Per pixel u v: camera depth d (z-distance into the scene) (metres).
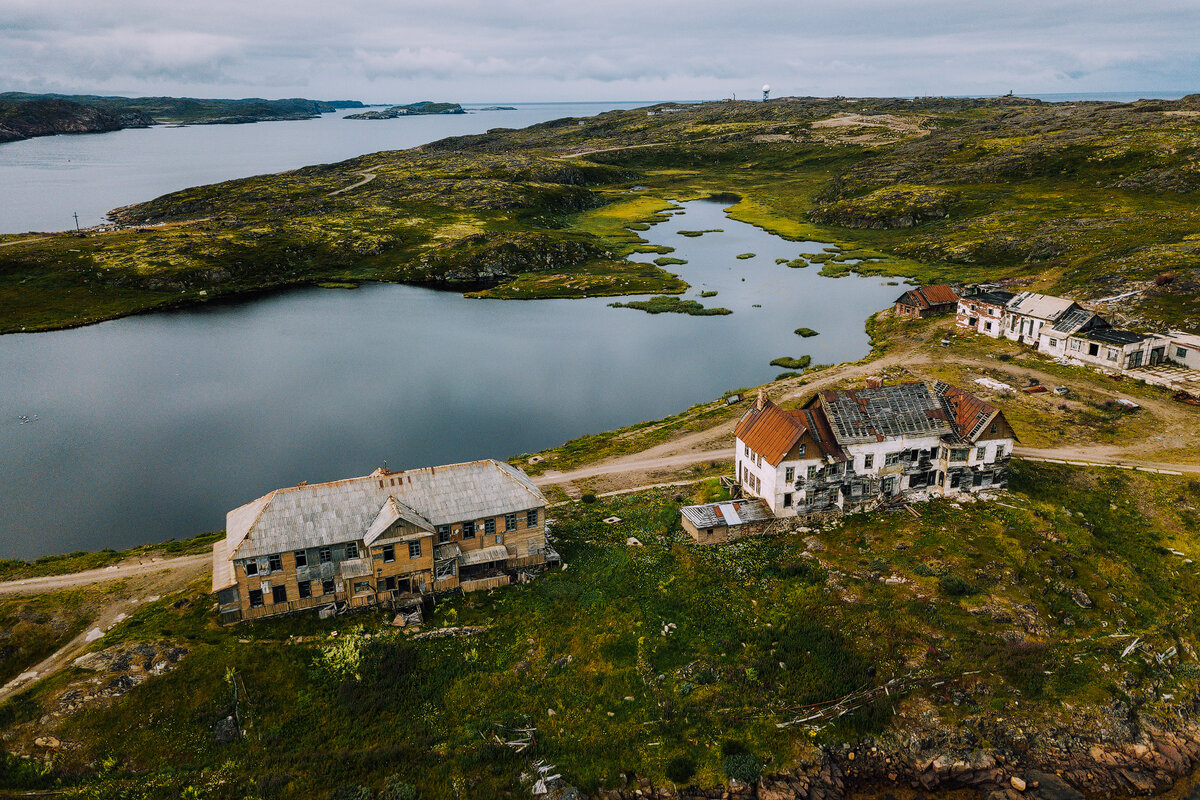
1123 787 49.59
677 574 67.69
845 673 56.50
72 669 54.06
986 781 49.94
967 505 77.06
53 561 72.12
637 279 192.88
